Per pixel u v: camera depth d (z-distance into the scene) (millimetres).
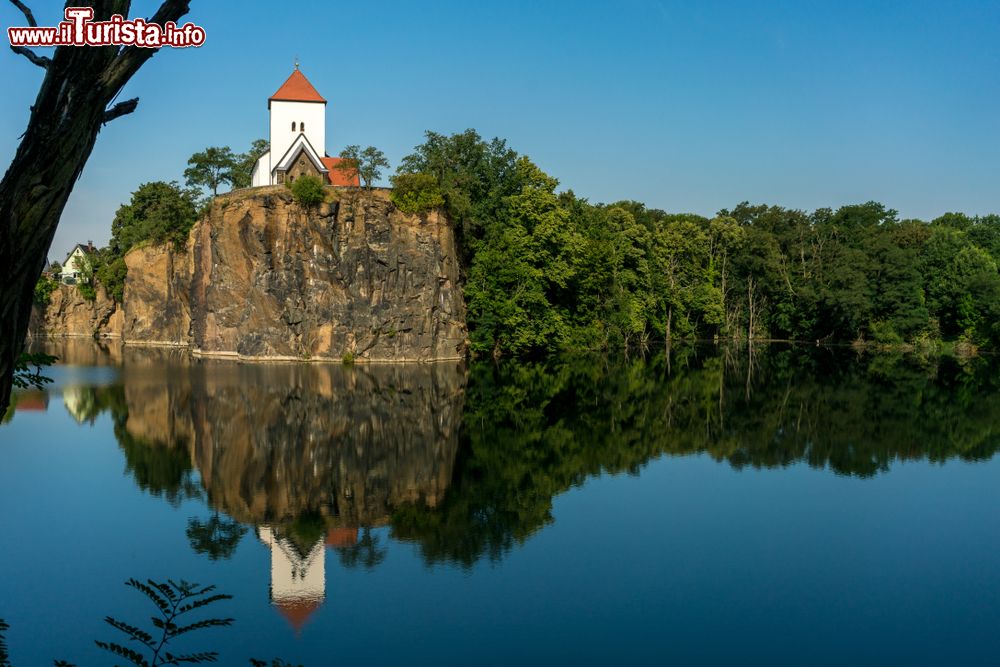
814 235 120062
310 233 76188
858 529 23500
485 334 80750
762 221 120875
